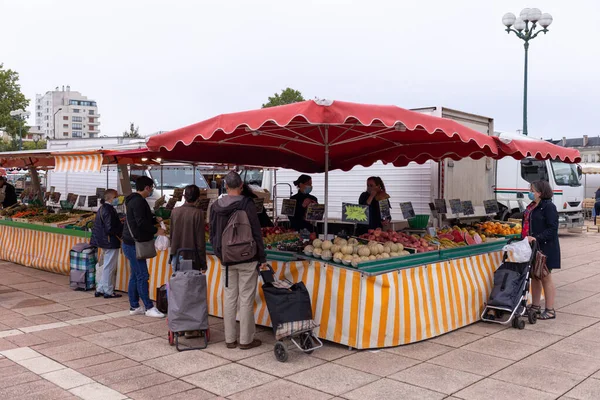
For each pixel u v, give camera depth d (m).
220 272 6.93
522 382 4.78
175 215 6.25
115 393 4.58
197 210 6.28
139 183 7.00
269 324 6.33
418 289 5.97
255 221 5.55
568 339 6.07
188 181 15.80
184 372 5.06
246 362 5.32
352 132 6.38
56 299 8.09
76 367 5.20
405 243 6.39
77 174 18.28
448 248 6.53
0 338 6.12
